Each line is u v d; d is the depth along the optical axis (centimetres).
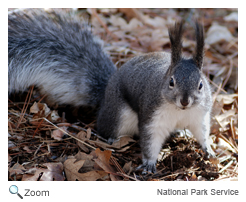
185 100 438
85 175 471
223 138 601
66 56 666
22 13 686
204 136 531
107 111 599
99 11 931
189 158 508
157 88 498
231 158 554
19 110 611
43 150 516
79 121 649
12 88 630
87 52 686
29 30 661
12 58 630
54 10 721
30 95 619
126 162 521
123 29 889
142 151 522
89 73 669
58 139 538
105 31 871
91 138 592
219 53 846
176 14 966
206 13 970
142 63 566
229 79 766
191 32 897
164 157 539
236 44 859
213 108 647
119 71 603
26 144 524
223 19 949
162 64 534
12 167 468
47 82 645
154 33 875
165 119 504
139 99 539
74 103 665
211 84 746
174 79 457
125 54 793
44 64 646
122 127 587
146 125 512
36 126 562
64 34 686
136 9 948
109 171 478
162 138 522
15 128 555
